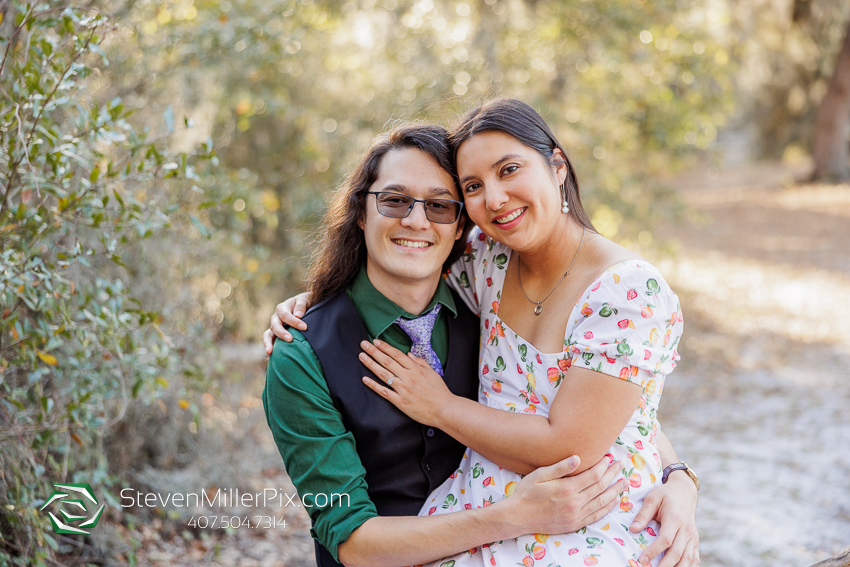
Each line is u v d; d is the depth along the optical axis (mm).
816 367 6848
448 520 1880
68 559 3068
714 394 6254
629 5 6867
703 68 6898
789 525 3973
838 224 15016
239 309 5945
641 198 7457
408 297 2164
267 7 4820
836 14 17859
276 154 6598
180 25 4523
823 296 9609
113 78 4020
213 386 3680
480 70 6391
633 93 7000
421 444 2125
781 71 19688
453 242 2186
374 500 2125
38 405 2756
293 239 6398
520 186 1977
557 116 6715
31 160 2395
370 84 6789
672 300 1952
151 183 3803
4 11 2582
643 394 1982
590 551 1871
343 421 2080
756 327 8305
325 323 2148
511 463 1925
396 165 2098
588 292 1945
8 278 2250
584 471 1873
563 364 1977
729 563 3580
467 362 2252
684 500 2002
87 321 2865
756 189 20562
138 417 3795
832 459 4844
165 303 4020
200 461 4098
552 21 6871
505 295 2178
